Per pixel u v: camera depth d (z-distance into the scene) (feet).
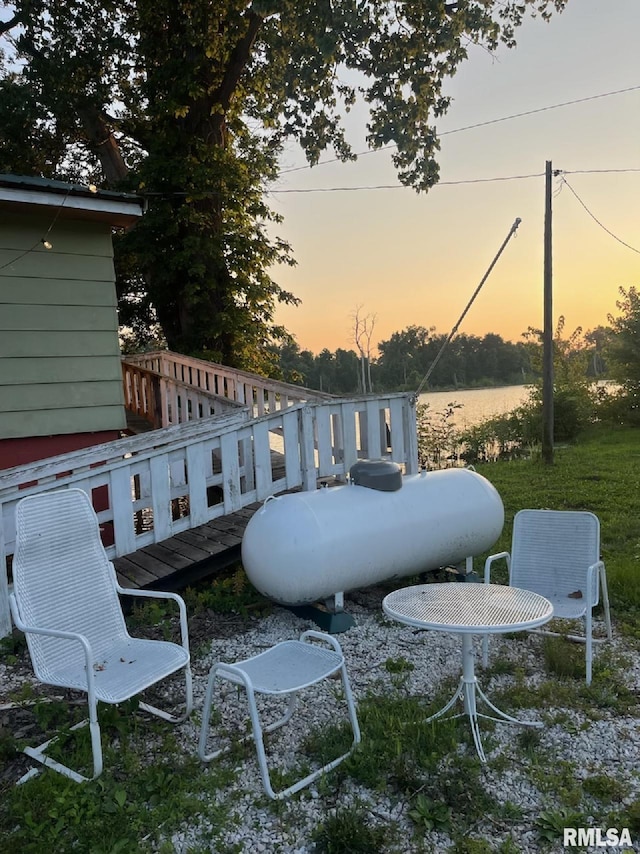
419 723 10.00
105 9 43.83
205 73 40.91
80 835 7.90
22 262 20.21
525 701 10.96
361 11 36.91
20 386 20.30
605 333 64.08
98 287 21.70
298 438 18.99
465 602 10.64
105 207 19.70
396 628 14.76
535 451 43.86
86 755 9.62
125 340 53.67
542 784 8.75
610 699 10.98
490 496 17.33
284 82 40.81
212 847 7.79
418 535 15.64
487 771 9.13
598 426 59.16
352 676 12.40
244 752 9.73
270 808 8.45
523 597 10.93
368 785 8.86
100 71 44.19
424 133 42.01
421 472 17.44
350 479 16.35
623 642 13.50
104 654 10.78
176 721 10.68
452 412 54.60
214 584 17.03
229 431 17.79
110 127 46.91
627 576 16.81
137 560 16.38
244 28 37.73
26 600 10.40
